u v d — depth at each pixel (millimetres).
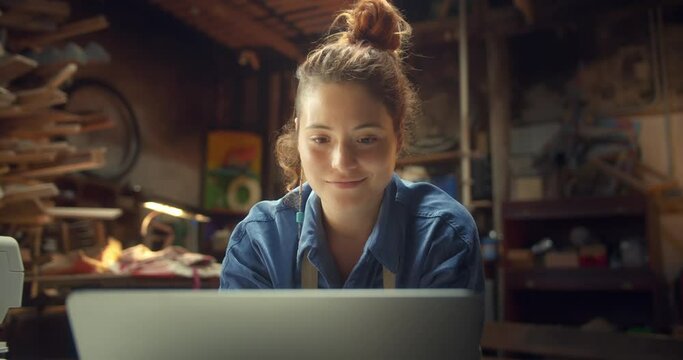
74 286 3172
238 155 6969
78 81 5582
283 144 1235
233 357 638
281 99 7180
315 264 1085
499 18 5887
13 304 1243
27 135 3355
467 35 6078
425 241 1080
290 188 1214
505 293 5066
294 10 6062
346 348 640
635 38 5566
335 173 990
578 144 5562
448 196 1164
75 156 3389
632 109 5473
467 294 647
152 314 640
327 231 1128
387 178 1016
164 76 6625
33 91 3064
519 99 5969
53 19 3754
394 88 1003
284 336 635
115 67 6027
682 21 5414
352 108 950
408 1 6410
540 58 5941
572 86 5762
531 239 5582
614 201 4719
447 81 6305
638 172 5367
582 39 5785
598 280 4723
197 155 6957
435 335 648
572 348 3936
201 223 6598
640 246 4816
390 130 997
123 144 6016
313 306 634
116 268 3242
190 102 6945
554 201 4941
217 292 634
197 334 639
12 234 3354
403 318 641
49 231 3773
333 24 1211
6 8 3492
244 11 6055
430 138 6230
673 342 3461
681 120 5305
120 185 5484
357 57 973
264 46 7227
